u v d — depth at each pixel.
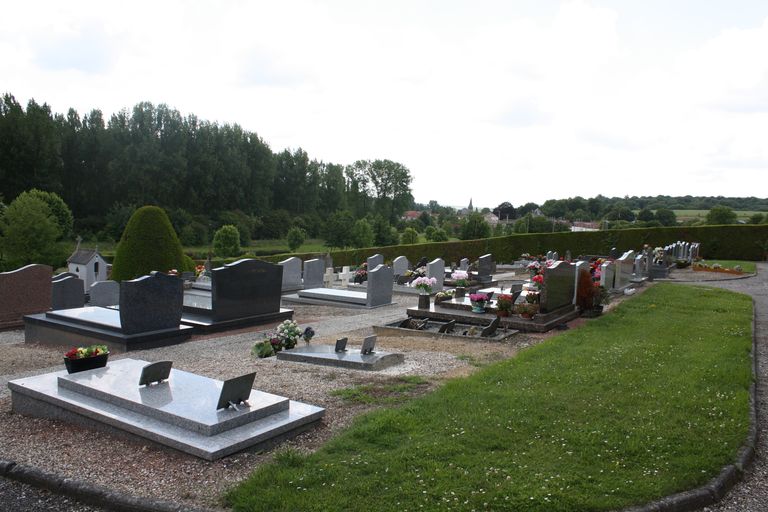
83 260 24.33
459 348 12.12
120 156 67.75
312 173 90.94
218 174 76.19
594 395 7.73
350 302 20.09
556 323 14.62
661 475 5.35
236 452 5.98
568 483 5.14
